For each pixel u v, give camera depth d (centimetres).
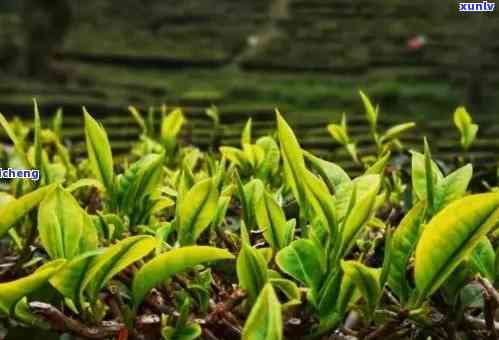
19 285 69
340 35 853
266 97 745
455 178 81
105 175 87
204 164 111
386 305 80
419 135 421
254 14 968
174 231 89
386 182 100
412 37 838
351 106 726
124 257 73
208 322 76
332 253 75
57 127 123
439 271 72
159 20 962
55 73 762
